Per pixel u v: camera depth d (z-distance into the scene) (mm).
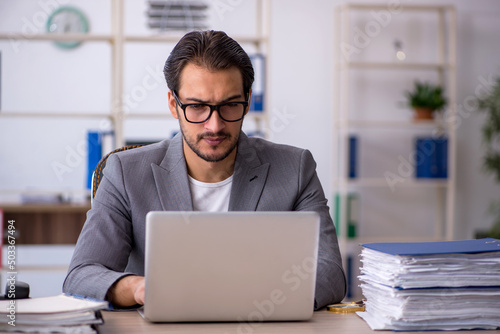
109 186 1502
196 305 1113
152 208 1492
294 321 1159
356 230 4027
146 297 1100
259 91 3479
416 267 1100
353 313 1258
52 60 3844
